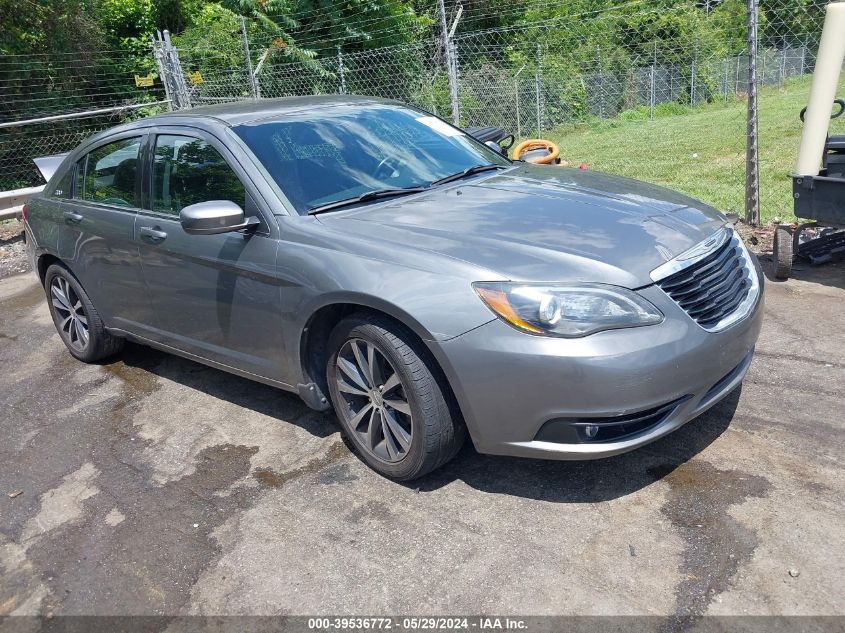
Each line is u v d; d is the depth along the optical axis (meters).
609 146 13.55
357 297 3.01
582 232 3.04
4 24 14.83
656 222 3.16
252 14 17.31
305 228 3.29
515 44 17.97
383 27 16.69
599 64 18.39
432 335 2.81
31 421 4.26
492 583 2.61
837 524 2.71
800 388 3.71
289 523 3.06
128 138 4.30
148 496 3.37
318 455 3.56
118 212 4.20
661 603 2.44
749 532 2.72
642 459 3.24
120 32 18.42
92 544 3.07
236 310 3.60
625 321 2.69
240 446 3.73
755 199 6.52
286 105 4.18
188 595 2.72
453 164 4.08
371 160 3.84
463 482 3.22
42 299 6.72
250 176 3.52
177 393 4.43
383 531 2.95
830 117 4.80
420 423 2.98
